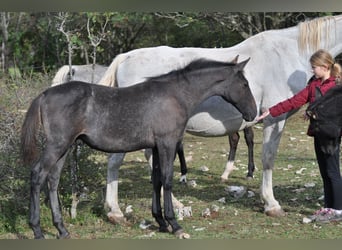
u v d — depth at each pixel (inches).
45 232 226.7
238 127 249.4
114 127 204.8
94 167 250.2
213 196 289.6
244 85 222.1
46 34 648.4
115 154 241.0
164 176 211.6
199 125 246.1
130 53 252.2
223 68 219.1
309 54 250.5
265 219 243.3
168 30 678.5
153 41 693.3
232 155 328.8
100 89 207.8
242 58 247.8
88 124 202.8
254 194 290.8
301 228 229.3
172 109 210.7
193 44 671.8
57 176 208.2
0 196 237.9
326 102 219.6
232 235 220.4
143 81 232.8
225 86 219.6
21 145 201.9
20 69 650.8
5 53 657.0
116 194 243.6
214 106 242.8
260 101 248.2
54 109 198.7
